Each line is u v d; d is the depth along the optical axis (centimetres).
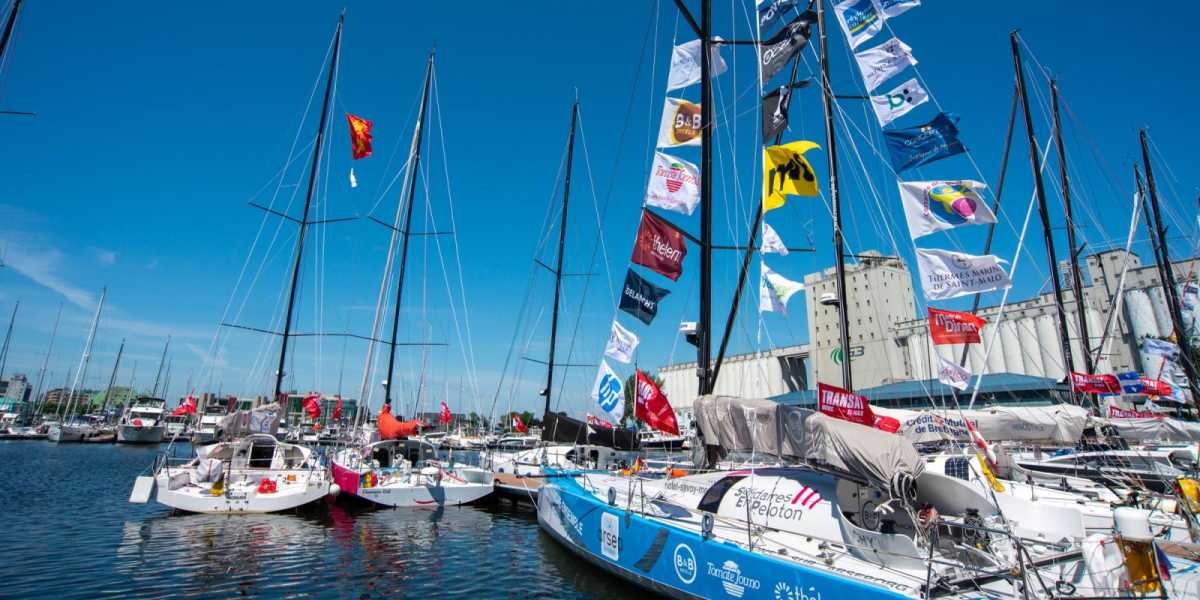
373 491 1717
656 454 2152
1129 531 516
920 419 1099
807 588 623
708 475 982
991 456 930
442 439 4184
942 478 718
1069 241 2105
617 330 1171
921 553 637
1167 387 1673
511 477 1916
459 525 1561
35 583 982
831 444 667
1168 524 857
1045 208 1991
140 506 1741
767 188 1181
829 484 786
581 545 1095
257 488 1666
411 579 1056
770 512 807
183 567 1094
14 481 2400
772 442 742
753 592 679
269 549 1242
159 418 5338
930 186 1063
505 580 1048
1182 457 1363
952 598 548
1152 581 500
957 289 1014
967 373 1041
